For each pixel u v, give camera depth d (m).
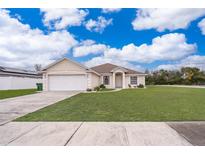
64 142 4.12
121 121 6.00
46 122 5.95
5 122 5.97
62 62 22.62
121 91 21.41
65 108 8.88
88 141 4.18
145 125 5.46
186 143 4.01
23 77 32.31
